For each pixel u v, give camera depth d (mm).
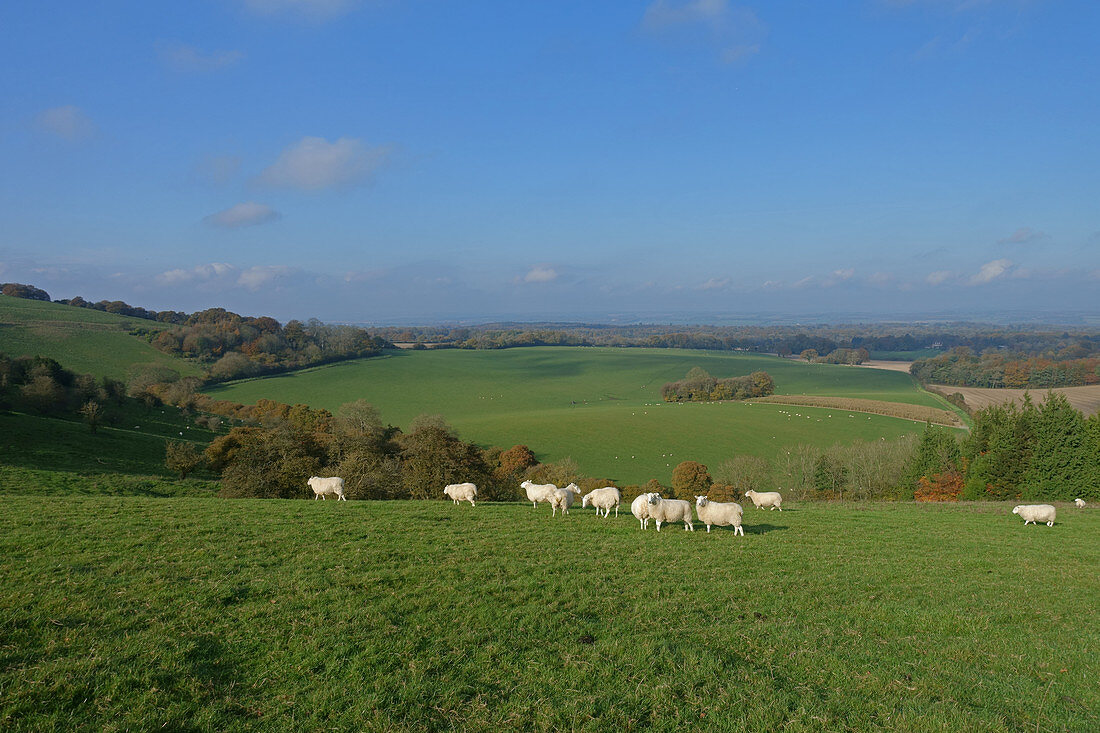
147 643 10664
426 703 9328
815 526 25547
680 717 9258
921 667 11273
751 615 13703
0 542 16531
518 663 10773
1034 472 51594
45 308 165125
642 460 89062
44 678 9242
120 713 8625
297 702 9180
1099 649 12352
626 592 14875
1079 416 50719
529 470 80375
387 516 23672
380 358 182250
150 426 84125
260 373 148250
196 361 144250
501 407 133750
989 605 15109
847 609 14398
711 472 84938
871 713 9602
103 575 14102
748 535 22328
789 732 8945
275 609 12609
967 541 23438
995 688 10516
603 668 10664
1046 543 23641
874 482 71938
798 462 79625
